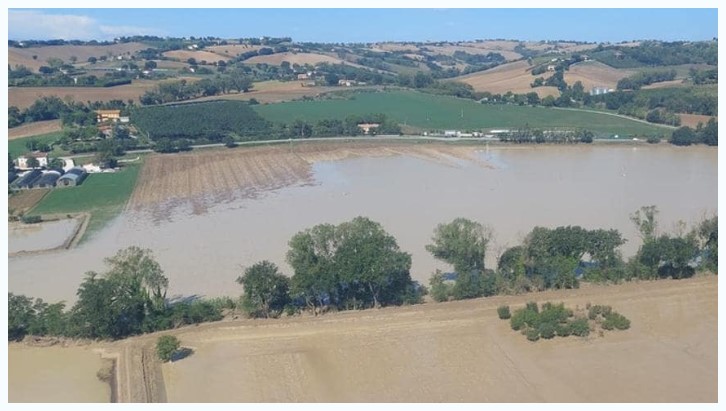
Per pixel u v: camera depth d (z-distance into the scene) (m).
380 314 68.56
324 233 71.81
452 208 113.94
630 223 103.50
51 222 111.69
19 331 66.31
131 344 63.75
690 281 75.31
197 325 68.06
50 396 55.78
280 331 65.69
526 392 53.94
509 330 64.75
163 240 100.00
